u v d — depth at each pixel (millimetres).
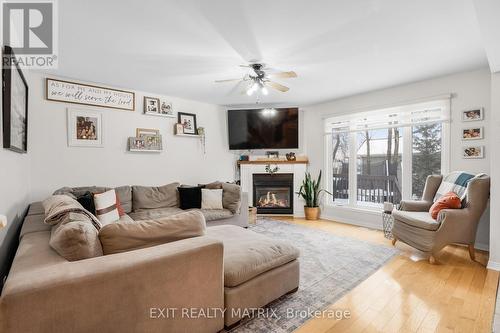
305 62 2910
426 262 2760
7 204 1922
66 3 1786
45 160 3244
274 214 5188
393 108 3939
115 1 1772
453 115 3359
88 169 3574
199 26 2123
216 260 1510
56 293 994
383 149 4250
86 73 3242
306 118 5207
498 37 1903
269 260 1872
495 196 2551
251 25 2113
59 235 1218
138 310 1206
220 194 4031
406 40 2400
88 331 1070
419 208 3295
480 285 2238
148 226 1469
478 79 3162
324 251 3094
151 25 2100
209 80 3547
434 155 3656
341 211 4648
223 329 1647
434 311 1872
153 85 3773
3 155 1766
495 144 2549
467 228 2734
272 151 5367
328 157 4930
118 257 1229
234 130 5160
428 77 3449
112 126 3777
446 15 1990
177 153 4496
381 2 1821
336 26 2141
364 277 2416
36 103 3178
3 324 907
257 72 3018
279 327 1704
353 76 3404
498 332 1635
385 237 3652
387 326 1710
